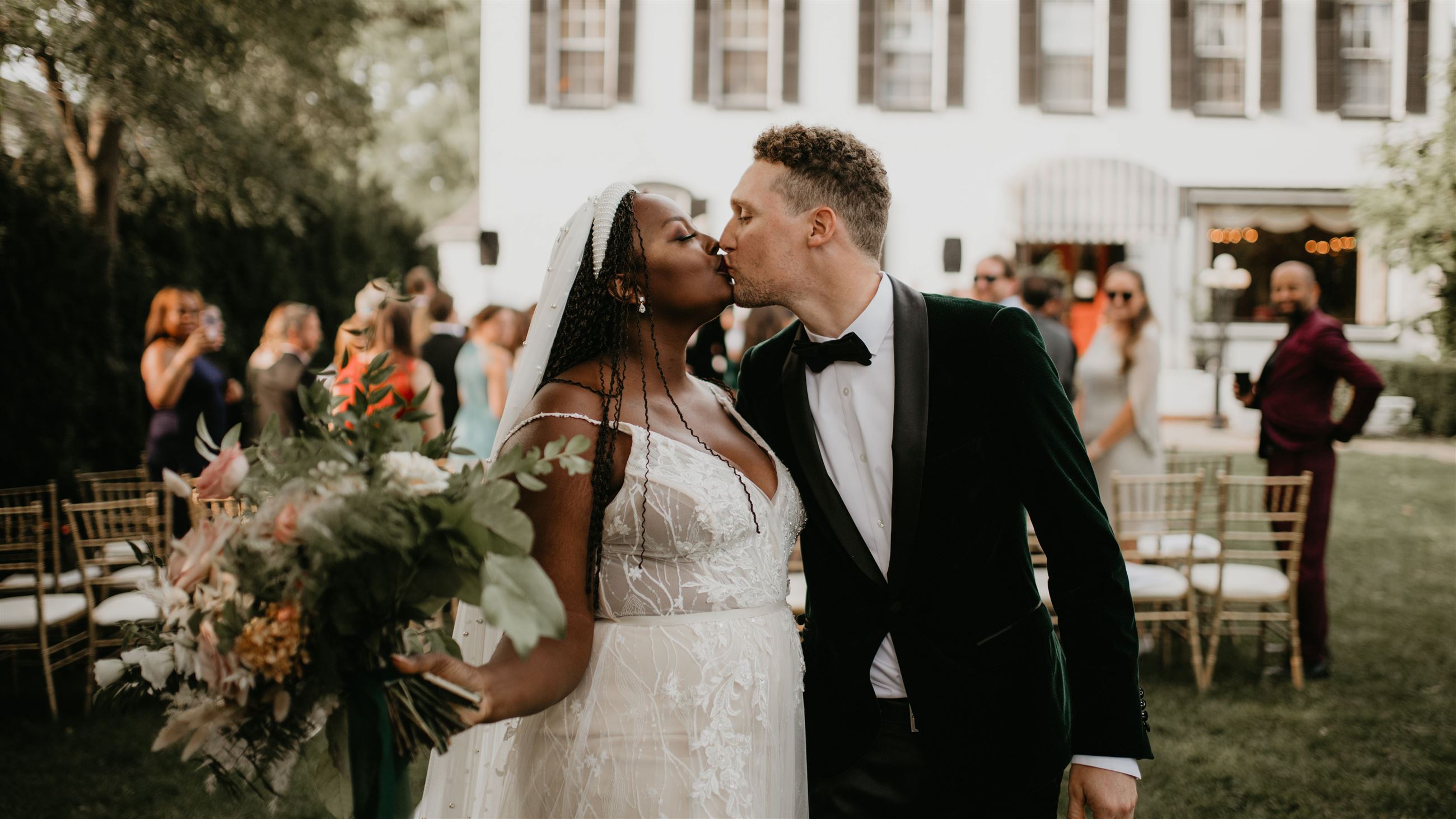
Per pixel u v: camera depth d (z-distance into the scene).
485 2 14.48
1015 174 15.03
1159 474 5.21
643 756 1.64
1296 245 16.17
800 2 14.69
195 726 1.31
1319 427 4.82
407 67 25.84
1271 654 5.30
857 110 14.93
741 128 14.76
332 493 1.26
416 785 3.37
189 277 8.88
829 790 1.96
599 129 14.68
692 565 1.71
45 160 6.91
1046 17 15.10
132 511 5.19
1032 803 1.89
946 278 14.84
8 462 6.00
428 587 1.31
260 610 1.30
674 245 1.81
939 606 1.87
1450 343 12.81
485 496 1.28
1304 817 3.50
